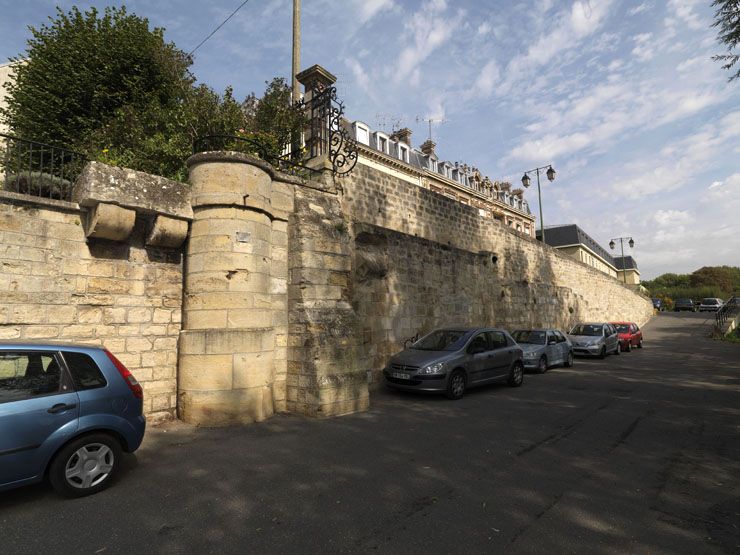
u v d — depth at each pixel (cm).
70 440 425
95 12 1355
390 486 456
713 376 1279
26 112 1289
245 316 732
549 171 3039
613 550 333
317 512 395
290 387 812
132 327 684
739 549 334
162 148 952
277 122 1202
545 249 2459
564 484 465
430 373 931
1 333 568
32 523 372
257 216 770
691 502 422
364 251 1116
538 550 332
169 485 455
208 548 333
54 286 613
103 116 1255
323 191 937
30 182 636
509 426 711
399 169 2995
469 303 1541
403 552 328
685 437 649
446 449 585
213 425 683
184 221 729
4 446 379
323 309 840
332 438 633
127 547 335
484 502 418
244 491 441
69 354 440
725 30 972
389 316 1173
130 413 463
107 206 627
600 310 3225
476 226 1844
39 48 1320
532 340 1498
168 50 1330
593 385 1147
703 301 5294
